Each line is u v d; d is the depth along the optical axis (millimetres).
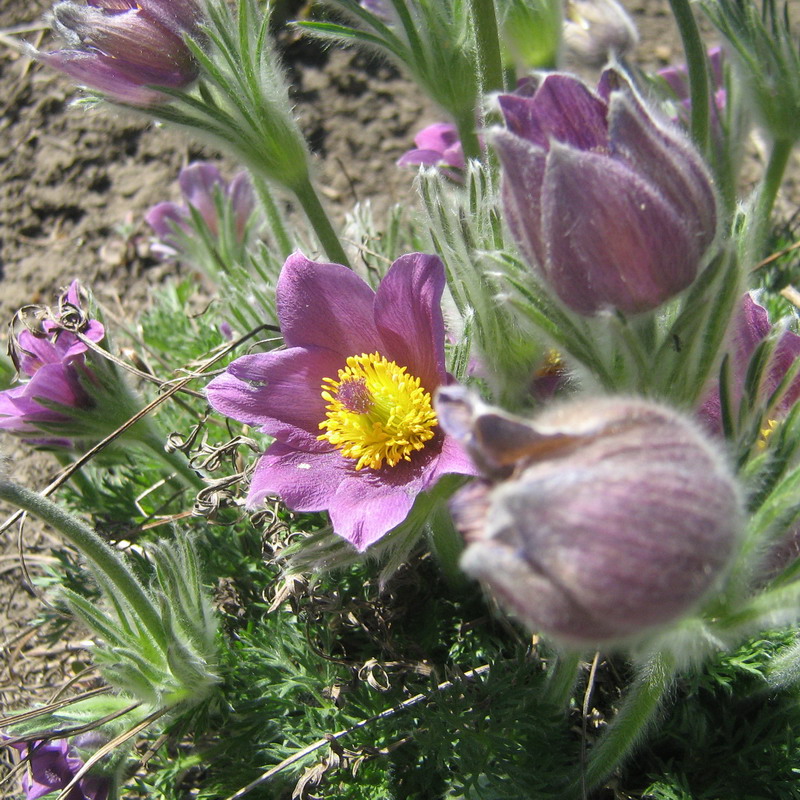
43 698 252
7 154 385
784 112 229
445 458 168
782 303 267
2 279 359
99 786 197
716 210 143
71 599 192
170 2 197
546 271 141
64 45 204
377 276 254
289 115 214
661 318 168
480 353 190
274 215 257
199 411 268
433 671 201
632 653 176
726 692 206
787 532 144
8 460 206
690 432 116
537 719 193
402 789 202
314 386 185
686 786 190
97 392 216
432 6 210
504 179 139
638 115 132
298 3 399
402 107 384
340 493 174
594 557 104
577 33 265
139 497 247
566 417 114
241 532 238
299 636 213
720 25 227
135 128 386
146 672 192
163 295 326
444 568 221
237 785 210
